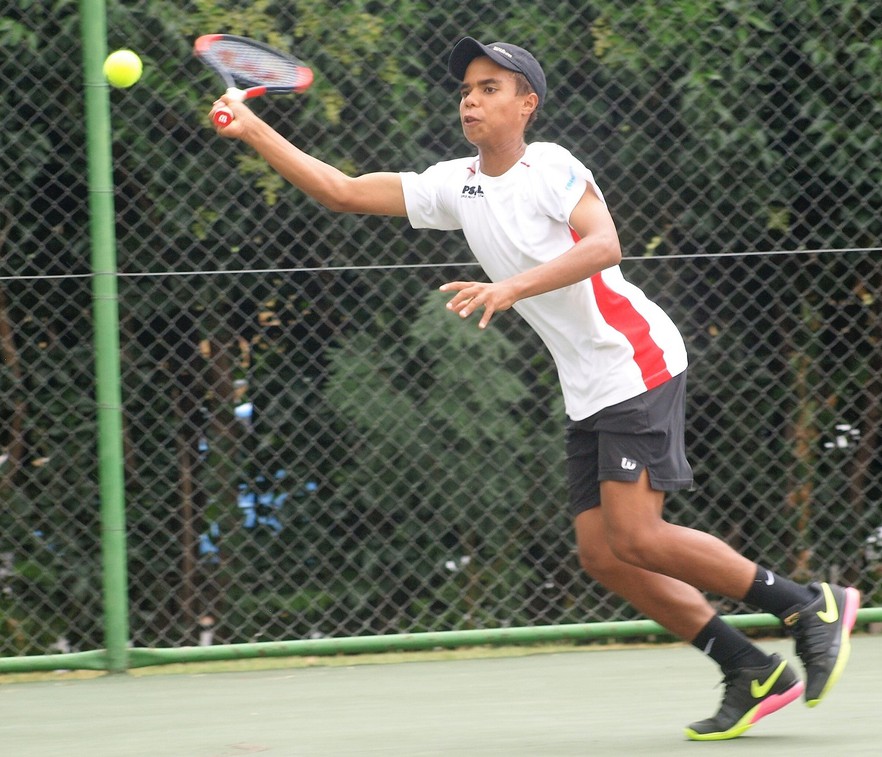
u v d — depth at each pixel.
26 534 15.00
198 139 14.77
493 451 15.20
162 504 15.09
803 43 15.32
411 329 14.88
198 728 11.02
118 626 13.89
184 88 14.51
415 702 12.12
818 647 9.53
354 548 15.45
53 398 14.97
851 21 15.38
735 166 15.48
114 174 14.71
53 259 14.65
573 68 15.23
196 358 15.10
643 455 9.39
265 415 15.12
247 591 15.18
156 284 14.84
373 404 15.02
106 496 13.77
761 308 15.77
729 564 9.52
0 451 15.10
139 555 15.02
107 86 13.44
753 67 15.36
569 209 9.09
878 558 16.19
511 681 13.20
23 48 14.34
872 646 14.84
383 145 15.05
